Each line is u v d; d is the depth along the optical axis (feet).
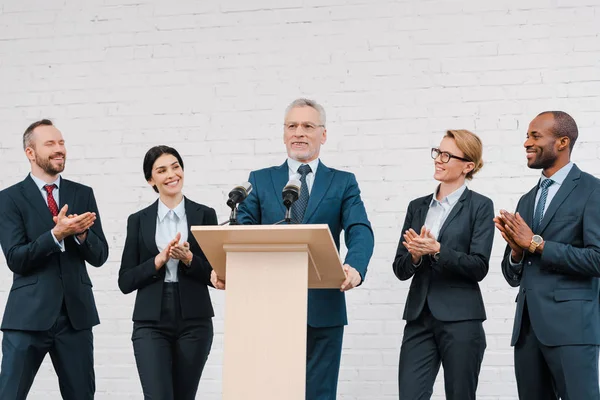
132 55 19.31
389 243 17.75
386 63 18.35
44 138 14.61
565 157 13.12
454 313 12.94
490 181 17.61
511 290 17.25
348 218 13.04
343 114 18.31
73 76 19.44
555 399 12.85
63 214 13.65
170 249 13.34
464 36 18.17
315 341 12.79
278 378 9.48
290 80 18.65
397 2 18.52
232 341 9.62
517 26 18.03
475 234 13.33
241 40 18.98
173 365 13.87
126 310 18.35
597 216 12.48
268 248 9.74
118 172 18.92
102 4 19.63
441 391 17.13
